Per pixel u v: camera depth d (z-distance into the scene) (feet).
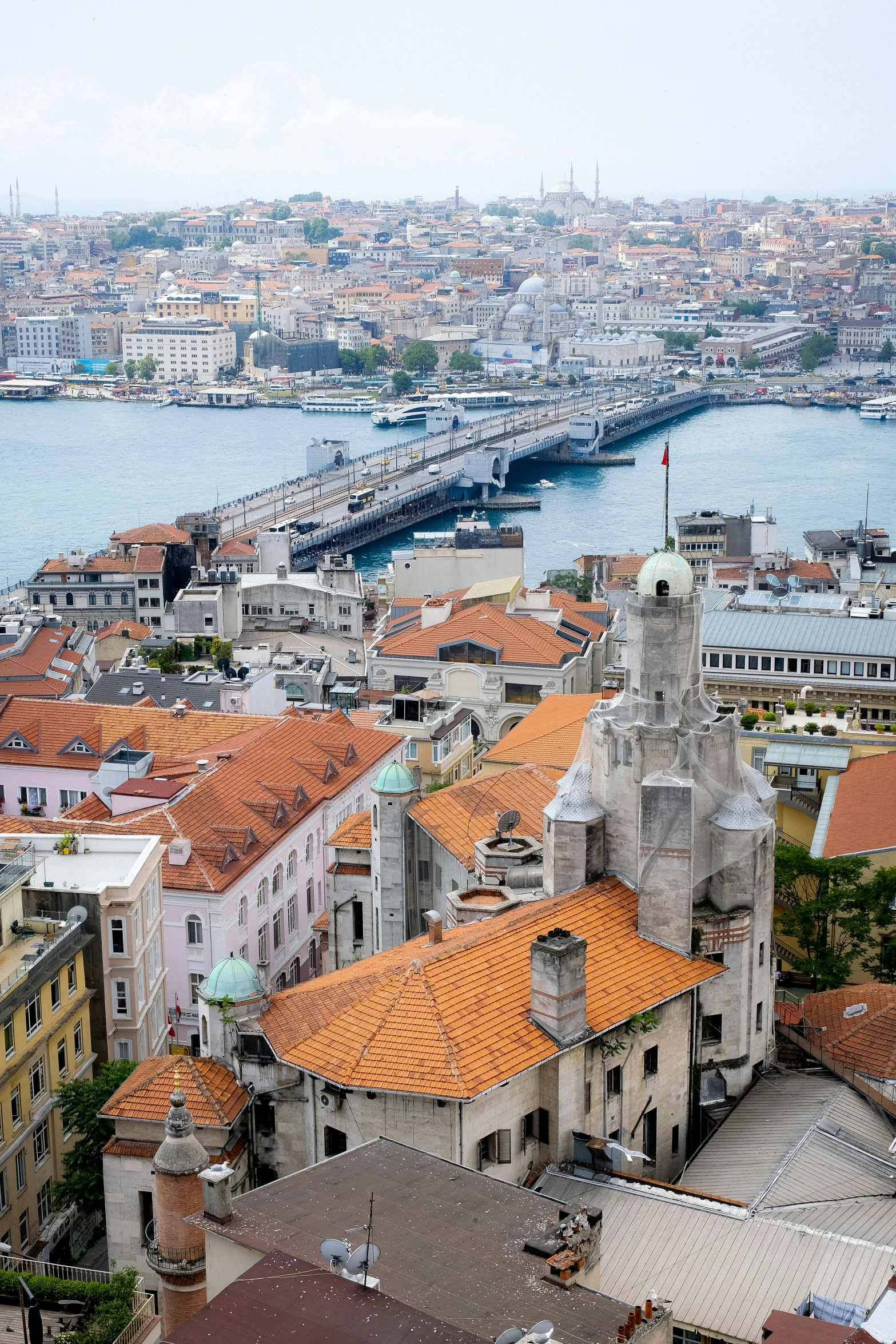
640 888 327.47
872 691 622.54
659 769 330.34
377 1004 299.58
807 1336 225.15
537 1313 218.38
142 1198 309.01
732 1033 333.42
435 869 404.16
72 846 435.94
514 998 300.40
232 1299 218.18
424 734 554.46
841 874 394.93
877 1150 309.63
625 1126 312.29
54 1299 277.44
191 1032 482.28
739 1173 303.48
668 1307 225.15
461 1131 279.28
